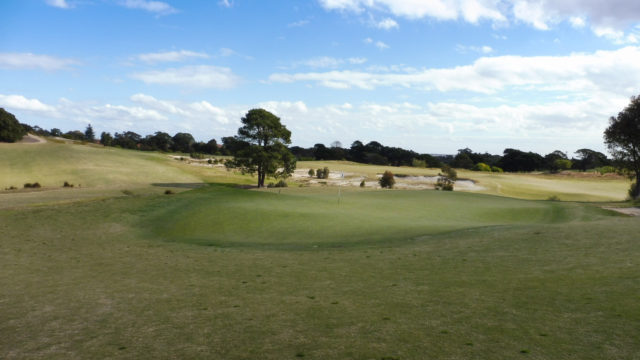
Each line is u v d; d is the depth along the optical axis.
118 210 28.84
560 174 110.88
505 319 7.50
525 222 26.45
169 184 70.06
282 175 73.88
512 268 11.66
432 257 13.99
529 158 151.62
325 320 7.82
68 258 16.09
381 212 29.78
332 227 23.22
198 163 101.62
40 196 44.66
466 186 84.12
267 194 36.06
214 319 8.09
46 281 12.02
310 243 19.00
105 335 7.36
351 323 7.59
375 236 20.09
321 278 11.54
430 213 29.92
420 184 87.50
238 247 18.27
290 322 7.77
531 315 7.64
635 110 46.44
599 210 28.84
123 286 11.20
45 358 6.37
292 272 12.48
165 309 8.88
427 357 5.95
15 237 21.75
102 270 13.60
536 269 11.34
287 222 24.73
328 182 85.56
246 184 77.56
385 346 6.42
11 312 8.94
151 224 25.58
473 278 10.77
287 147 74.31
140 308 9.01
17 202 36.69
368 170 110.88
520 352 6.03
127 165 83.00
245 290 10.39
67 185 62.38
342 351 6.28
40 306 9.38
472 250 14.85
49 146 93.00
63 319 8.38
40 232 23.31
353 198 38.91
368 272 12.12
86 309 9.05
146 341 6.98
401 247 16.48
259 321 7.88
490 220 27.20
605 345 6.18
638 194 49.41
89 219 26.62
